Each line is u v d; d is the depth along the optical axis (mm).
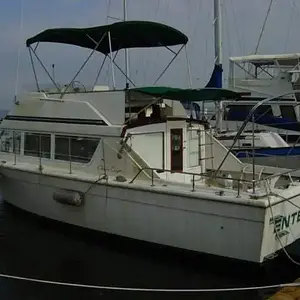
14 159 11406
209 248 7832
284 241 7742
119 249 9039
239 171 10258
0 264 8633
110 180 8938
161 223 8328
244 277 7688
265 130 19234
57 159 10344
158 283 7754
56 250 9227
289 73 20688
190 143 10383
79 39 10875
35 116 10992
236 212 7461
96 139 9516
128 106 9492
